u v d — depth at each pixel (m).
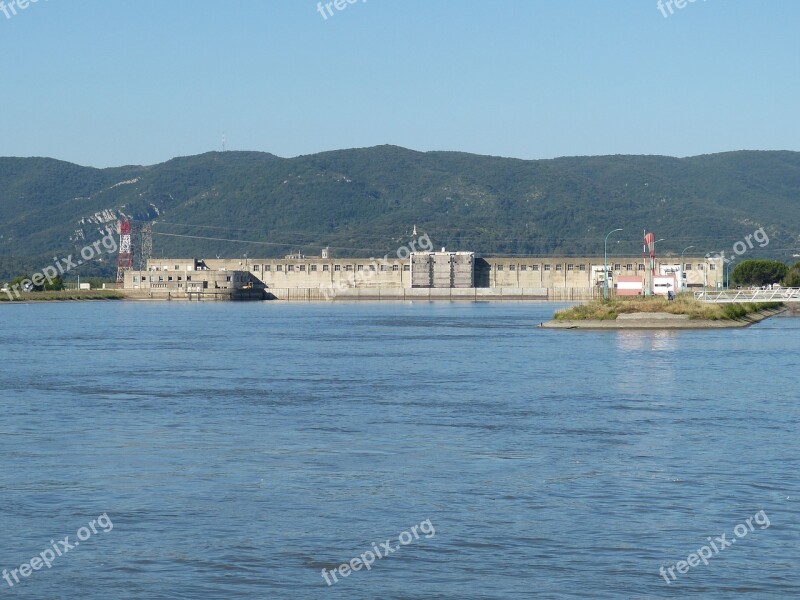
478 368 100.62
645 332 163.50
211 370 100.50
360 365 105.81
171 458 50.31
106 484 44.25
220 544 35.31
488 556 34.00
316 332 178.88
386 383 86.56
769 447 52.66
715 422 61.56
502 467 47.81
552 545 35.12
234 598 30.27
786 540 35.59
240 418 64.62
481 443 54.50
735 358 109.06
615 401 72.38
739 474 45.88
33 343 148.50
